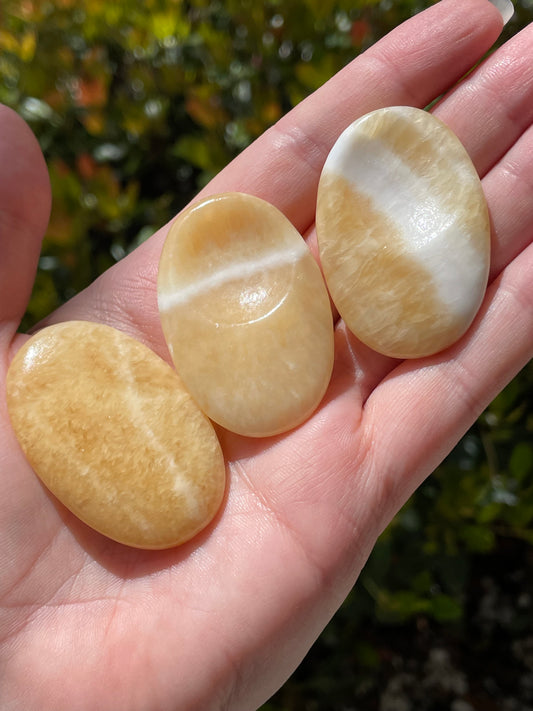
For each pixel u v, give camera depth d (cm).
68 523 12
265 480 12
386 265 12
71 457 11
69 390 12
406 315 12
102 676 10
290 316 12
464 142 13
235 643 10
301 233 14
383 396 12
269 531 11
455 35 13
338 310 12
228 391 12
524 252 12
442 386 12
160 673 10
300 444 12
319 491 11
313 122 13
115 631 11
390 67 13
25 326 17
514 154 12
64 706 10
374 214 12
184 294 12
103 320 13
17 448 12
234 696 11
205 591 11
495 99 13
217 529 11
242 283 12
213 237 12
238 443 12
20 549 11
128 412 12
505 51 13
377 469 11
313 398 12
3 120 12
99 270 18
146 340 13
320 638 18
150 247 14
